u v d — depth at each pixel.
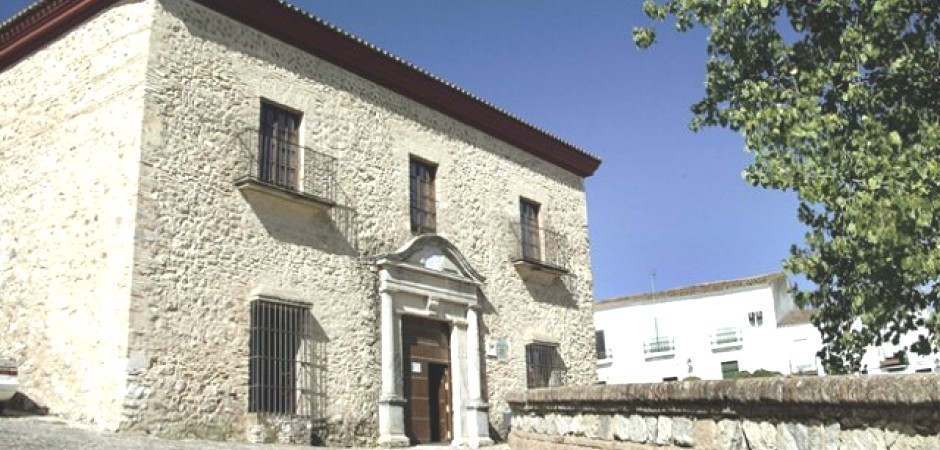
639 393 5.84
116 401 9.94
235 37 12.39
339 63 14.04
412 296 14.32
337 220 13.35
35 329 11.45
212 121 11.76
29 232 12.06
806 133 6.96
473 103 16.55
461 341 15.24
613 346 38.69
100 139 11.37
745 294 36.19
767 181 7.34
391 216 14.42
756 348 35.41
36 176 12.23
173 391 10.41
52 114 12.28
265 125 12.66
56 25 12.50
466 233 16.12
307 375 12.20
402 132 15.10
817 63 7.57
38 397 11.08
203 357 10.87
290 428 11.53
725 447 5.03
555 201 18.97
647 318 38.22
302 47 13.42
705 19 8.06
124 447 8.06
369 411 13.10
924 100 7.10
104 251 10.78
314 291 12.66
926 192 6.38
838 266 7.36
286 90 12.99
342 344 12.90
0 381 10.57
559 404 7.16
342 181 13.59
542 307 17.67
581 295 19.05
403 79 15.07
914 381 3.69
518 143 18.06
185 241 11.01
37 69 12.80
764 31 7.89
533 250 18.06
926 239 6.52
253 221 12.02
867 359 28.23
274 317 11.98
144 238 10.52
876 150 6.79
